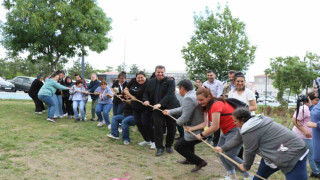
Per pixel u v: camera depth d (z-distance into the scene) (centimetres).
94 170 449
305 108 489
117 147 599
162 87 567
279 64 2002
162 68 565
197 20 1712
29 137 614
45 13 1056
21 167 432
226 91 671
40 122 796
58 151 532
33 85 946
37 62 1238
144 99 582
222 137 412
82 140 626
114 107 769
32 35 1102
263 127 308
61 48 1134
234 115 333
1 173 402
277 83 1944
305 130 481
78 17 1115
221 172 479
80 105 855
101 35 1238
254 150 314
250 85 505
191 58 1734
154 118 559
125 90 616
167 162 515
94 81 879
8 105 1088
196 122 439
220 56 1658
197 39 1733
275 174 482
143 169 472
